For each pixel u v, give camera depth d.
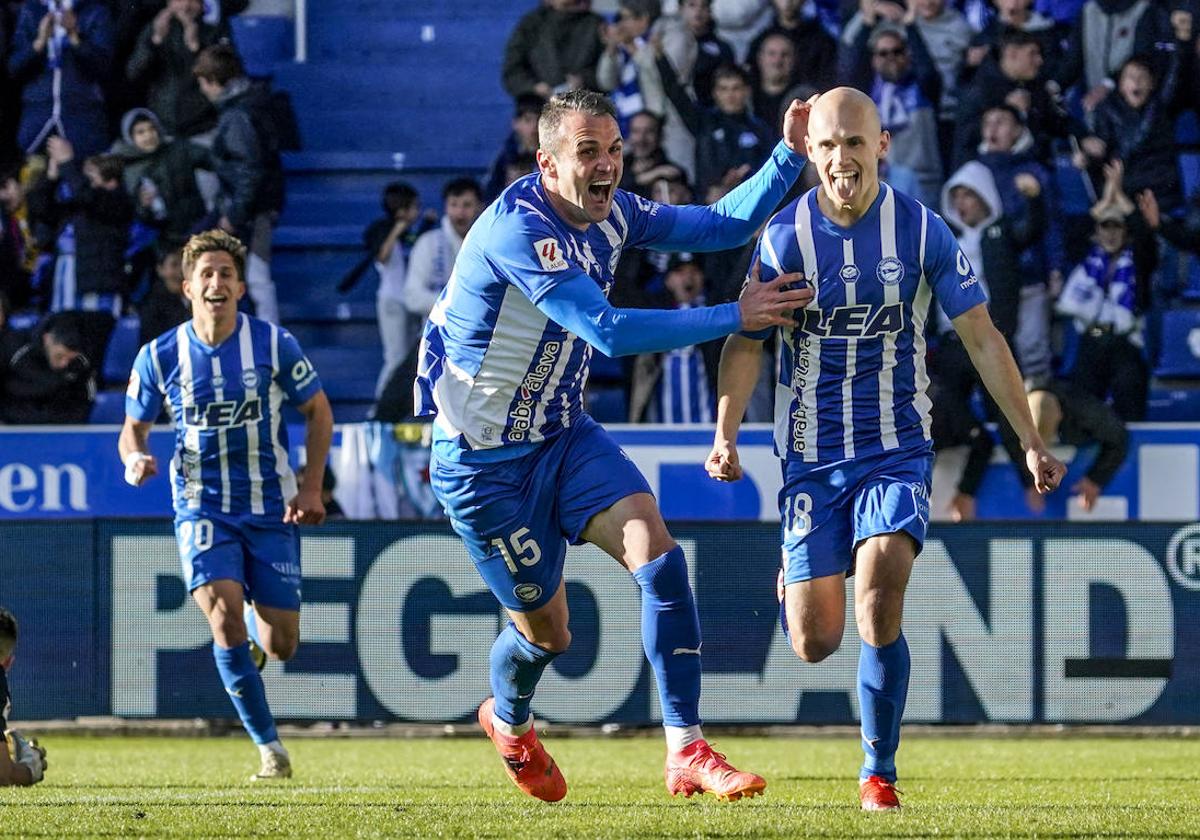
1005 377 14.13
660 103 34.78
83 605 25.64
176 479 20.27
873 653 14.20
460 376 13.02
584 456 13.13
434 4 38.00
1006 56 33.75
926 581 25.25
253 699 19.88
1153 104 33.72
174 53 35.69
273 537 20.27
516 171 35.72
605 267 13.03
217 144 35.44
